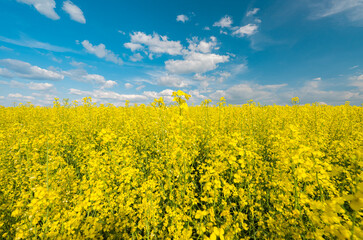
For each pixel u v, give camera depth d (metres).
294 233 1.94
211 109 10.80
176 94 3.13
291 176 2.33
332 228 1.24
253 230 2.48
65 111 10.12
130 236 2.42
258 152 4.84
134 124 6.88
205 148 5.11
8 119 8.85
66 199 2.84
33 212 1.94
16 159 3.30
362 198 0.98
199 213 1.76
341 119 7.79
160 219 2.52
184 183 3.04
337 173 1.51
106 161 3.40
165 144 4.62
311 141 4.54
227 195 2.48
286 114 8.98
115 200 2.76
